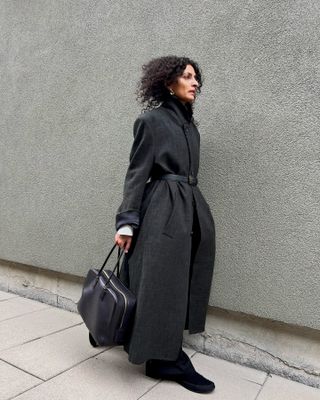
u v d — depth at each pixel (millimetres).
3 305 2840
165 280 1687
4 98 3139
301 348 1941
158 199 1738
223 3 2100
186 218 1748
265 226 1973
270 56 1968
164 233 1698
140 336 1660
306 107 1876
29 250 2961
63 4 2770
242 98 2043
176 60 1812
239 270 2035
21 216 3016
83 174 2656
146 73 1879
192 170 1837
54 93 2820
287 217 1917
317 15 1854
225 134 2088
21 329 2357
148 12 2361
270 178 1963
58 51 2799
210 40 2135
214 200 2115
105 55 2553
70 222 2719
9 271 3211
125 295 1688
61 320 2568
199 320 1935
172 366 1809
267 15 1977
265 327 2041
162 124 1756
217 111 2111
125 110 2461
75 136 2701
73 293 2777
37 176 2914
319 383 1886
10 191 3088
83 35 2664
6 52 3127
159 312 1680
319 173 1839
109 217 2525
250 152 2018
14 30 3068
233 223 2059
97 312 1720
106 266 2527
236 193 2053
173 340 1704
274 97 1958
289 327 1972
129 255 1801
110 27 2531
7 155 3111
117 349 2158
